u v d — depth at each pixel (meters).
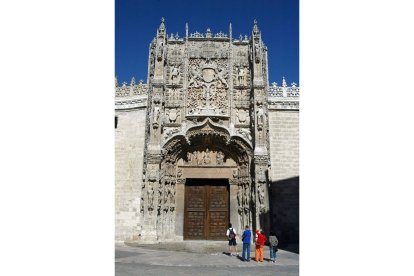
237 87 31.67
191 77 31.97
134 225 30.38
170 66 32.38
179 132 30.59
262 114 30.05
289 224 30.08
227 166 31.39
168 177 30.66
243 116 31.31
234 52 32.62
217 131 30.61
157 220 28.98
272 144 31.44
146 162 29.52
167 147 30.45
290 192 30.64
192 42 32.62
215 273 15.20
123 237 30.33
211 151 31.89
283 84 32.78
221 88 31.73
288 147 31.45
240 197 30.66
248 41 32.75
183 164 31.55
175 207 30.64
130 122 32.66
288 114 32.09
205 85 31.67
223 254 21.83
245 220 29.86
